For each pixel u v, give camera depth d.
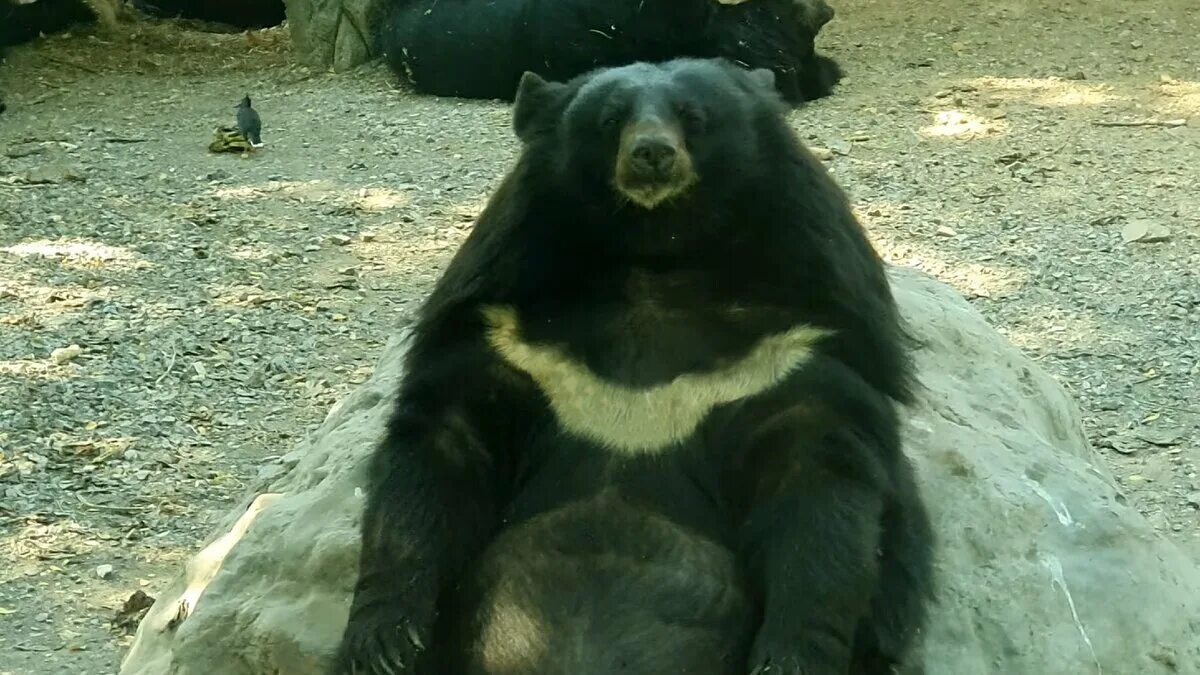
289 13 21.41
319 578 5.57
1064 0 22.12
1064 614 5.37
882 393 5.13
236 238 14.38
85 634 8.12
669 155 4.91
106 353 11.88
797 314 5.09
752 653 4.65
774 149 5.21
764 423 4.98
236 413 10.98
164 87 20.17
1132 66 19.25
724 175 5.09
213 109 19.02
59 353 11.78
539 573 4.91
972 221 14.50
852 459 4.80
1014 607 5.37
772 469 4.89
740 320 5.12
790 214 5.14
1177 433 10.56
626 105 5.09
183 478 10.00
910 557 4.94
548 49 18.88
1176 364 11.61
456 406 5.11
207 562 6.23
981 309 12.57
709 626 4.81
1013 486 5.73
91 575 8.76
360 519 5.70
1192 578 5.66
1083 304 12.69
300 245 14.18
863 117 17.70
